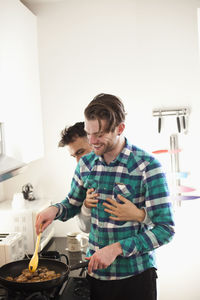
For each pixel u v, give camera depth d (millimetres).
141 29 2889
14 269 1904
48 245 2777
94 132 1526
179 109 2885
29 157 2568
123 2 2891
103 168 1690
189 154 2926
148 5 2867
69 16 2953
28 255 2400
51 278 1762
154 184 1612
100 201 1681
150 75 2910
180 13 2842
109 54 2939
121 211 1599
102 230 1671
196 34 2840
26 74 2561
